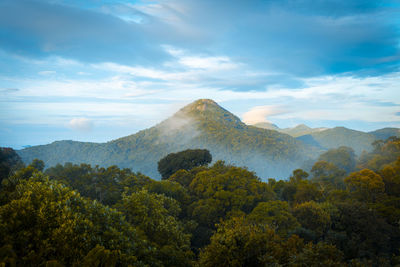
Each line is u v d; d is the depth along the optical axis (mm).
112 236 11773
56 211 10602
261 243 13492
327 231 27016
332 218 28391
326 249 13422
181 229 23547
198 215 30500
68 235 9641
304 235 23859
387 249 26906
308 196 39406
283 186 50062
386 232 27719
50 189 12102
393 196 41531
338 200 38312
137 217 19922
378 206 36031
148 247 14477
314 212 27359
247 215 29094
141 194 21531
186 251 19625
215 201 31156
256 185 35938
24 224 9789
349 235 26641
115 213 14086
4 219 9602
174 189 33906
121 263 10422
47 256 9070
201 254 14383
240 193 32500
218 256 12977
